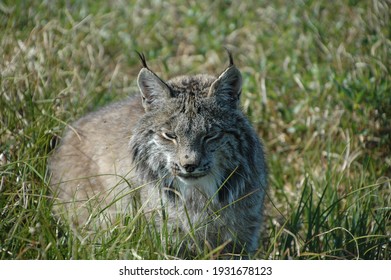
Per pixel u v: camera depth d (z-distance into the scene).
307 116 17.11
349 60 17.98
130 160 12.58
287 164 16.48
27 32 18.17
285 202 15.30
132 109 13.48
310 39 19.27
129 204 12.48
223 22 21.22
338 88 17.05
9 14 19.38
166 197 12.36
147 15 21.42
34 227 11.44
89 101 16.30
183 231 12.38
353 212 13.43
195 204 12.41
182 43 20.55
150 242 11.38
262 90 17.69
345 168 15.18
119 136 13.21
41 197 12.15
